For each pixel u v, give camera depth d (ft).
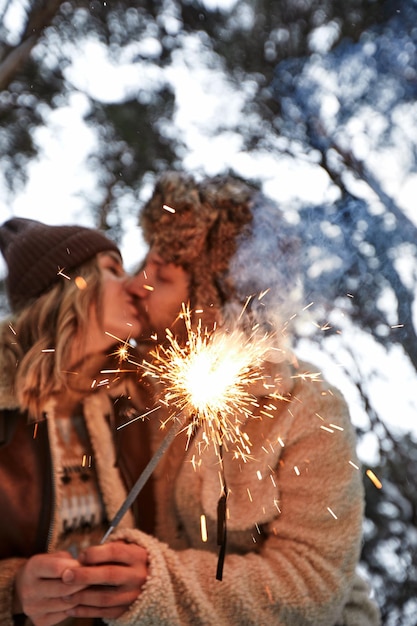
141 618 4.58
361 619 5.68
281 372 5.32
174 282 5.40
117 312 5.52
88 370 5.45
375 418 8.44
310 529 5.21
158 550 4.76
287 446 5.33
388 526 8.72
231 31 8.96
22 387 5.22
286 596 4.94
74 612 4.62
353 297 8.21
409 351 8.39
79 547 5.11
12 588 4.80
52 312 5.51
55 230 5.83
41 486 5.12
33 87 9.00
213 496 5.18
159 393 5.41
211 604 4.82
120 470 5.26
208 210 5.33
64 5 8.83
